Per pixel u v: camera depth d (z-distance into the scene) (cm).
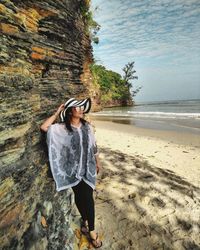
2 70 230
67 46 493
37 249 252
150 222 426
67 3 468
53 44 424
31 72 330
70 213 385
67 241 318
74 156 307
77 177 310
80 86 607
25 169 263
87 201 330
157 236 390
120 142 1202
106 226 404
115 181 592
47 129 311
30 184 278
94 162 325
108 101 7075
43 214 300
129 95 8275
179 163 808
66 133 301
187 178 651
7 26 247
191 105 6956
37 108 332
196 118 2538
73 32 527
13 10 260
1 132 215
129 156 862
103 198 499
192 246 373
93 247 349
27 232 252
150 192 539
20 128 254
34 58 363
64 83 480
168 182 604
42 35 396
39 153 321
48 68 420
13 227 225
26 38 286
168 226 418
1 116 217
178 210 468
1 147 219
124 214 445
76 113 300
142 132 1655
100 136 1427
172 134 1527
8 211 220
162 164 780
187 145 1155
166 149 1038
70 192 427
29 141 287
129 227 407
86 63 960
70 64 510
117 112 4238
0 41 231
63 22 448
